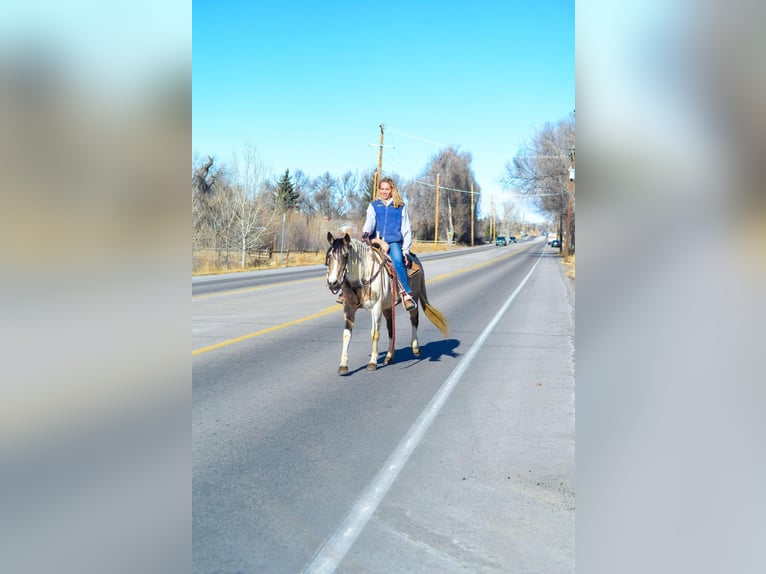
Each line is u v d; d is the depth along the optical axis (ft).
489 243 391.65
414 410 18.42
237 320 38.22
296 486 12.68
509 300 52.80
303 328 34.91
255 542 10.30
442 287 66.13
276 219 112.06
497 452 14.74
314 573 9.37
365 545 10.23
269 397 19.83
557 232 262.88
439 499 12.05
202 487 12.59
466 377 22.95
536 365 25.18
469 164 329.11
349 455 14.53
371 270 23.29
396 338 32.22
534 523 11.02
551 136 140.05
